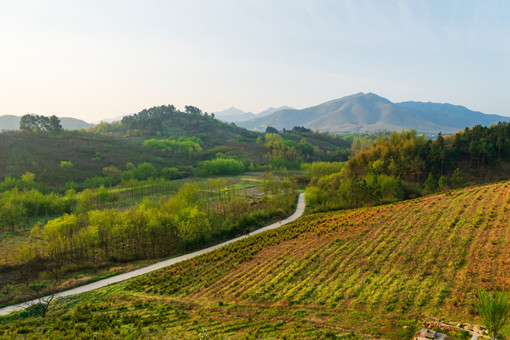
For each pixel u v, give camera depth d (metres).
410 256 40.94
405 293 32.19
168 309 39.41
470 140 125.50
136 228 78.06
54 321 38.88
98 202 118.06
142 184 141.25
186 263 60.25
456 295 29.67
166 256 72.00
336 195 112.44
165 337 29.56
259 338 27.16
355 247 49.06
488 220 46.00
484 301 21.94
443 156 112.69
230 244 70.38
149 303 42.59
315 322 29.59
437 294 30.56
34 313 43.25
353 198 97.88
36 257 65.88
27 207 105.25
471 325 24.25
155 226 73.62
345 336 26.00
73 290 53.16
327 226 64.88
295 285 39.66
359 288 35.19
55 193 138.25
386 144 134.75
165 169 191.38
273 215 101.69
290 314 32.16
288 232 67.50
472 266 34.38
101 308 42.47
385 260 41.53
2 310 46.12
